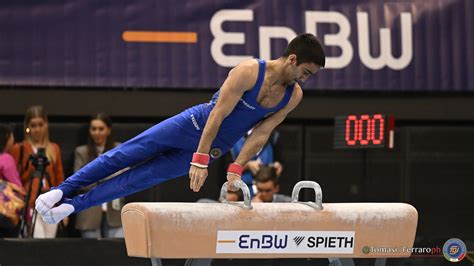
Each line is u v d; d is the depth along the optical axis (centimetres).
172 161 1500
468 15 2642
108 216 2323
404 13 2630
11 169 2195
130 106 2669
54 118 2692
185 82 2566
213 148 1494
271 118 1508
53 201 1470
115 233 2330
